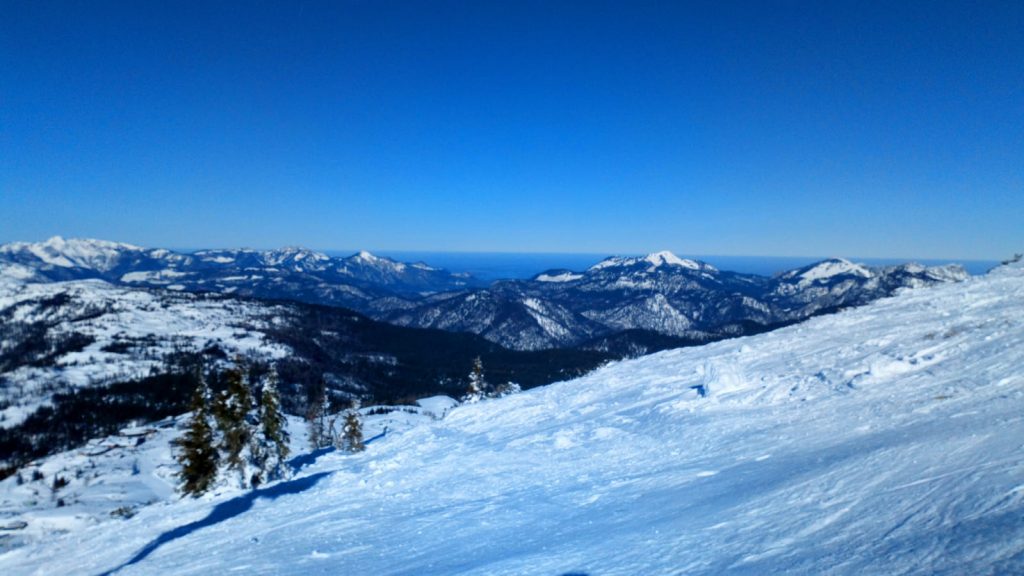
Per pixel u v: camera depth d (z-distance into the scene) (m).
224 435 29.12
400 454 22.39
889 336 18.36
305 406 133.88
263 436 29.41
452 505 13.02
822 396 13.95
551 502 11.26
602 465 13.48
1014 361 11.89
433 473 17.31
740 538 6.39
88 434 117.75
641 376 26.09
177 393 147.00
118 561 14.74
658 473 11.38
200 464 30.75
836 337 21.05
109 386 149.25
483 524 10.77
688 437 13.83
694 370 23.48
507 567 7.64
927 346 15.54
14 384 151.25
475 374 58.12
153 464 74.12
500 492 13.20
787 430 11.84
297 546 12.26
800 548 5.56
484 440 21.05
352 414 48.19
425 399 137.88
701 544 6.56
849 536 5.48
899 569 4.35
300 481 21.59
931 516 5.29
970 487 5.68
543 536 9.05
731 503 7.93
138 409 134.12
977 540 4.39
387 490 16.61
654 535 7.44
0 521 52.06
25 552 18.36
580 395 25.61
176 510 20.66
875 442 8.91
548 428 20.14
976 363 12.69
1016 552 3.93
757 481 8.72
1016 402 9.11
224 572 11.22
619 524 8.56
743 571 5.39
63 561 16.31
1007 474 5.70
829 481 7.49
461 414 28.69
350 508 15.31
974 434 7.70
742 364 20.58
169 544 15.45
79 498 60.06
